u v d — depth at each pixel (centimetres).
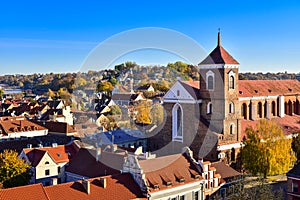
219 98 7662
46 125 11850
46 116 15050
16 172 6350
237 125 8138
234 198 5094
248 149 7438
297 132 9388
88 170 5928
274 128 7588
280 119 10119
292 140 8956
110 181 4981
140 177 5097
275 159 7256
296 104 11050
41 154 7225
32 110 17662
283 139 7562
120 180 5069
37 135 11569
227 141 7869
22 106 18750
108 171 5566
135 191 5041
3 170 6297
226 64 7688
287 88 10862
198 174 5828
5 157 6412
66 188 4634
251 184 6812
